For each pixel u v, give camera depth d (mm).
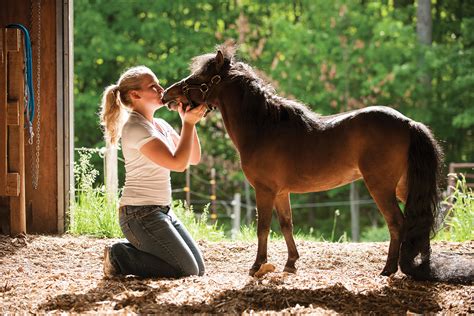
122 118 5816
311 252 7090
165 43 19266
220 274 6090
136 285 5195
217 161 18766
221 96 5832
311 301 4727
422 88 18422
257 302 4711
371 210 20422
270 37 19766
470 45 20469
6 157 7688
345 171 5535
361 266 6449
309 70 18641
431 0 20953
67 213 8516
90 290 5113
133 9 19203
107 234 8359
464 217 8461
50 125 8367
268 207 5684
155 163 5465
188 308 4559
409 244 5332
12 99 7668
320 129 5570
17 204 7766
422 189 5281
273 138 5594
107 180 9070
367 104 18344
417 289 5090
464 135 19953
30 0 8250
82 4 18547
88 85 19594
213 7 20391
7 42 7578
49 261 6738
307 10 19922
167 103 5840
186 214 9250
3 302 4875
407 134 5344
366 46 18703
